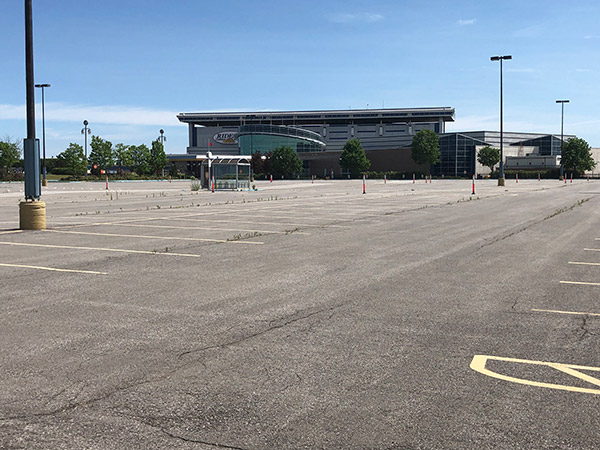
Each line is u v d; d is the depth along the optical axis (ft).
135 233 51.78
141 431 12.82
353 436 12.61
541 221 63.67
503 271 32.91
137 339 19.65
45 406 14.14
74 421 13.33
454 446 12.16
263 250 41.09
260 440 12.42
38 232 52.39
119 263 35.35
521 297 26.32
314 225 59.26
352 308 24.14
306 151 486.38
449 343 19.35
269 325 21.48
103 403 14.32
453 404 14.30
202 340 19.58
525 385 15.57
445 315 23.07
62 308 23.95
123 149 335.26
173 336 20.03
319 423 13.23
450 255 38.88
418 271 32.86
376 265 34.81
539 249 41.83
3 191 151.12
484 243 45.09
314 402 14.40
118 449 12.00
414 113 644.69
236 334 20.31
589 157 362.33
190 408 14.03
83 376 16.15
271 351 18.44
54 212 78.33
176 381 15.80
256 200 109.09
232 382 15.75
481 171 391.86
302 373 16.46
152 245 43.65
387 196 123.34
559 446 12.16
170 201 106.11
